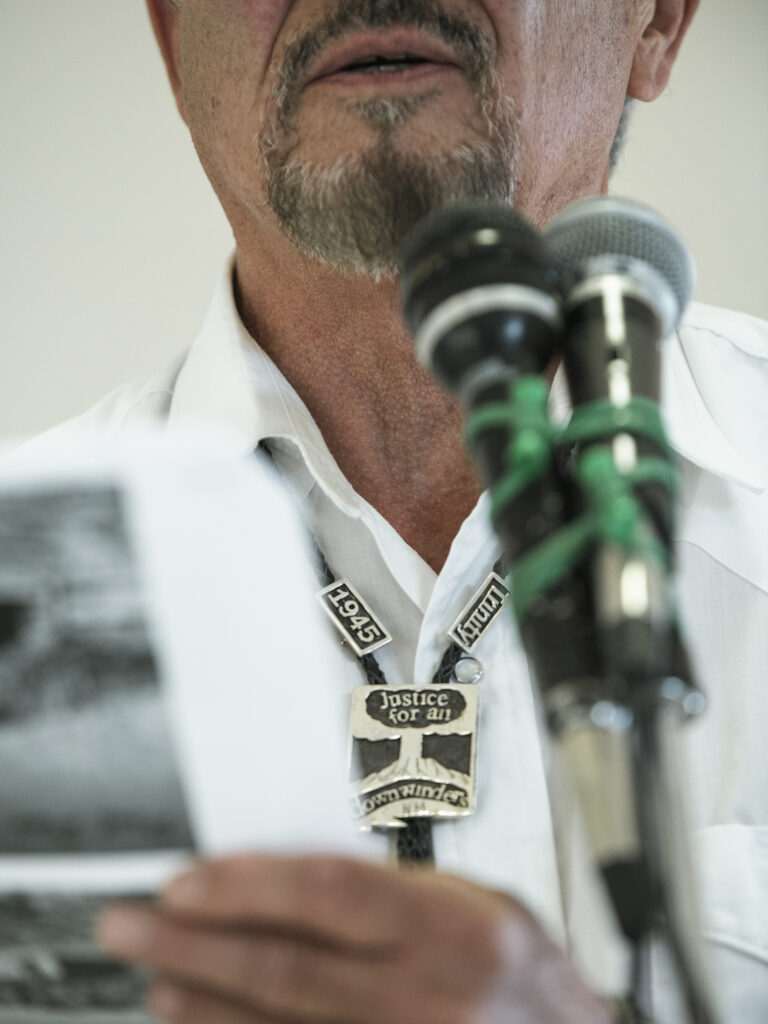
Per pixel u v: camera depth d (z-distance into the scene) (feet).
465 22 7.16
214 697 3.74
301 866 3.84
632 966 3.67
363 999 3.88
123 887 4.00
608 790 3.26
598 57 7.98
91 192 12.11
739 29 12.03
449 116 7.22
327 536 8.26
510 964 3.89
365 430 8.51
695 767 7.68
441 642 7.82
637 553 3.44
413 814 7.20
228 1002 4.08
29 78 12.10
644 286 4.50
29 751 3.83
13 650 3.73
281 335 8.54
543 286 4.31
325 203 7.31
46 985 4.40
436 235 4.56
